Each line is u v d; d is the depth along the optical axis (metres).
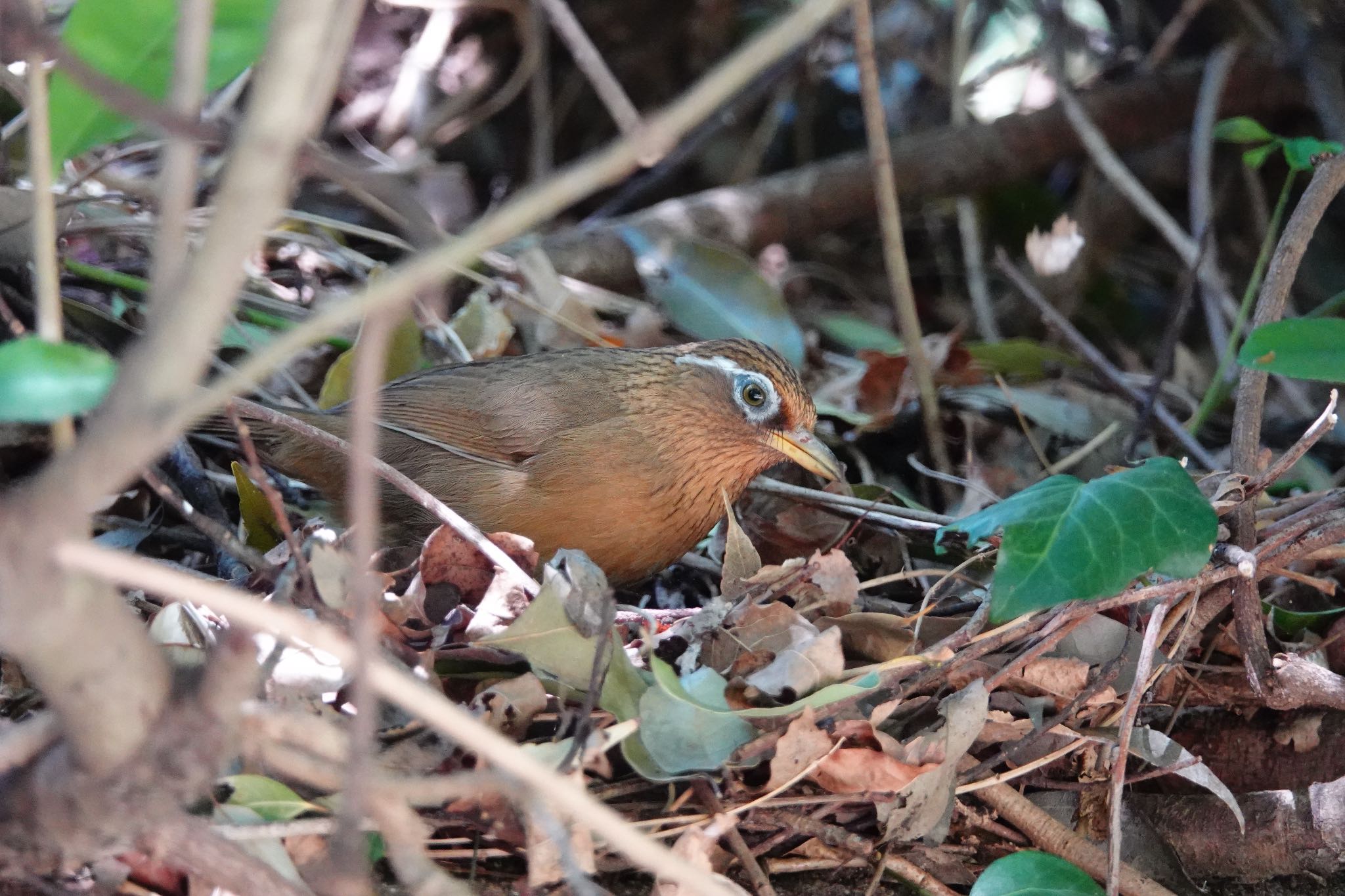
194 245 8.62
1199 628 7.12
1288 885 7.02
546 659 6.17
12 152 9.54
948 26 14.81
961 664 6.55
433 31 13.64
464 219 13.19
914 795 6.12
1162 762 6.77
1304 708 7.36
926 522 8.49
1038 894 6.02
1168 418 10.08
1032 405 10.80
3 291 8.13
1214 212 12.82
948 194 13.91
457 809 5.65
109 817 4.40
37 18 5.09
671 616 7.26
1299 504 8.12
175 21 5.39
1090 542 6.23
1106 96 14.02
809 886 6.46
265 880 4.75
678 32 14.43
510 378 8.75
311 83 3.55
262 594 7.03
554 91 14.55
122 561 3.70
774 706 6.24
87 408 4.18
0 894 4.92
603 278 12.47
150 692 4.14
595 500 8.41
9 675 6.23
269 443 8.77
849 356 13.05
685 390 8.66
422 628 6.61
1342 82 13.08
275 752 4.58
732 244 13.18
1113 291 14.42
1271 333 6.70
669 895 5.48
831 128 15.61
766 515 9.70
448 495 8.47
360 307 3.68
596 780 6.06
